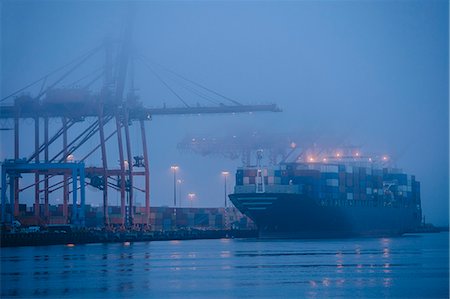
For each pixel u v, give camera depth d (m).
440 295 80.75
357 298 79.06
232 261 115.06
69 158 165.12
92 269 103.56
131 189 171.75
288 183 168.75
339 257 120.81
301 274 97.88
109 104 163.12
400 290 83.81
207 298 79.06
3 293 82.19
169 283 89.44
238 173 170.62
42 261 115.25
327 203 171.88
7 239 144.75
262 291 83.31
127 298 79.06
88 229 163.38
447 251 135.50
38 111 160.62
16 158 157.62
